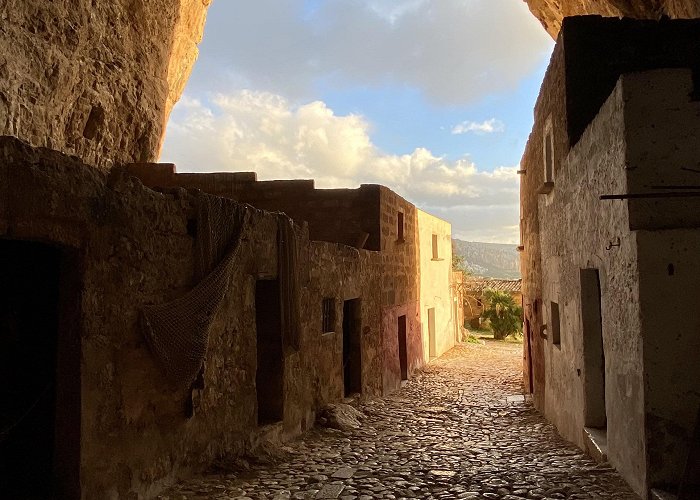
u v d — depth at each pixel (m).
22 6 9.44
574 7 13.34
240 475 5.51
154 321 4.65
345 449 6.99
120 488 4.26
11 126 9.56
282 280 7.22
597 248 5.78
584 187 6.37
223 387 5.82
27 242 4.24
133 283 4.48
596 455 5.90
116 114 13.02
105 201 4.16
